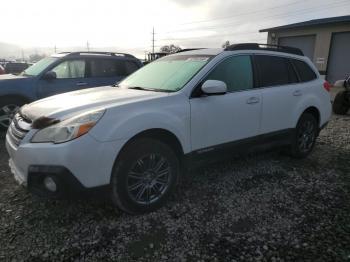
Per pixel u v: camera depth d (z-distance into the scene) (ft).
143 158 10.19
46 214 10.43
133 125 9.68
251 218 10.31
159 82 12.66
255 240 9.11
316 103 16.22
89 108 9.75
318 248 8.73
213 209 10.89
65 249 8.63
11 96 20.92
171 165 10.89
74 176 8.89
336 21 62.23
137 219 10.19
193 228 9.72
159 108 10.45
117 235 9.30
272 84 14.28
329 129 23.76
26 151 9.11
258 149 13.97
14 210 10.66
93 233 9.39
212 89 11.06
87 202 11.19
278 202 11.44
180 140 10.97
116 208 10.78
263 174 14.11
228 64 12.73
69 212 10.55
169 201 11.42
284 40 75.97
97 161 9.12
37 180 9.27
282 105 14.46
